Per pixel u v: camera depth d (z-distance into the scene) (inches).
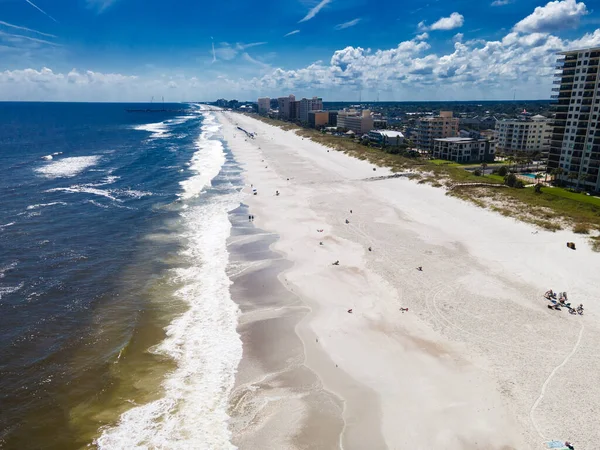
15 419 1040.8
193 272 1875.0
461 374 1208.8
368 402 1113.4
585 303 1584.6
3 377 1184.8
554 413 1055.0
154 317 1508.4
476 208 2780.5
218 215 2714.1
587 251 2021.4
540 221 2420.0
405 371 1230.3
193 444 981.2
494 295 1657.2
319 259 2016.5
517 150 5280.5
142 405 1098.7
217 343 1368.1
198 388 1166.3
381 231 2401.6
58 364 1247.5
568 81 3499.0
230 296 1669.5
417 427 1027.3
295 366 1261.1
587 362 1243.8
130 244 2176.4
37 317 1480.1
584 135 3378.4
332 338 1391.5
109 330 1421.0
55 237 2229.3
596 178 3282.5
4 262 1895.9
